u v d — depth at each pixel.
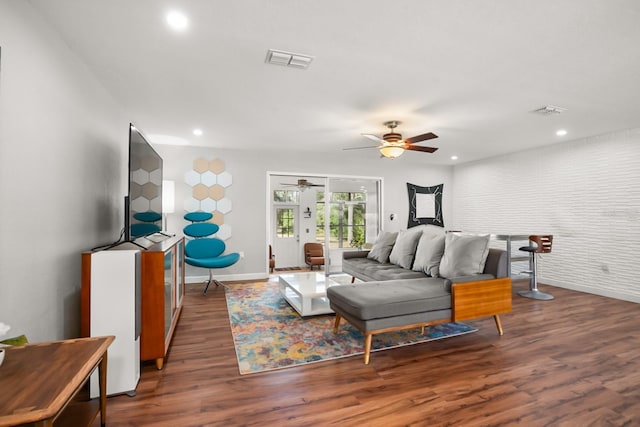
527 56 2.25
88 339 1.43
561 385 2.07
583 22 1.84
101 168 2.69
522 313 3.63
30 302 1.65
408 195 6.78
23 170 1.59
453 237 3.29
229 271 5.36
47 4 1.67
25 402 0.95
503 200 5.96
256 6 1.71
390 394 1.96
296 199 8.20
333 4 1.69
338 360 2.43
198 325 3.19
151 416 1.73
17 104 1.54
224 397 1.92
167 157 5.08
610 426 1.67
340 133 4.36
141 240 2.97
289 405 1.84
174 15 1.78
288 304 3.93
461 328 3.13
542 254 5.24
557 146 5.03
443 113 3.49
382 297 2.59
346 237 6.34
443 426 1.66
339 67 2.43
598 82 2.68
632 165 4.14
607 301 4.15
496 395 1.95
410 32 1.96
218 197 5.32
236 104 3.22
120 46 2.11
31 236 1.66
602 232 4.45
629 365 2.35
